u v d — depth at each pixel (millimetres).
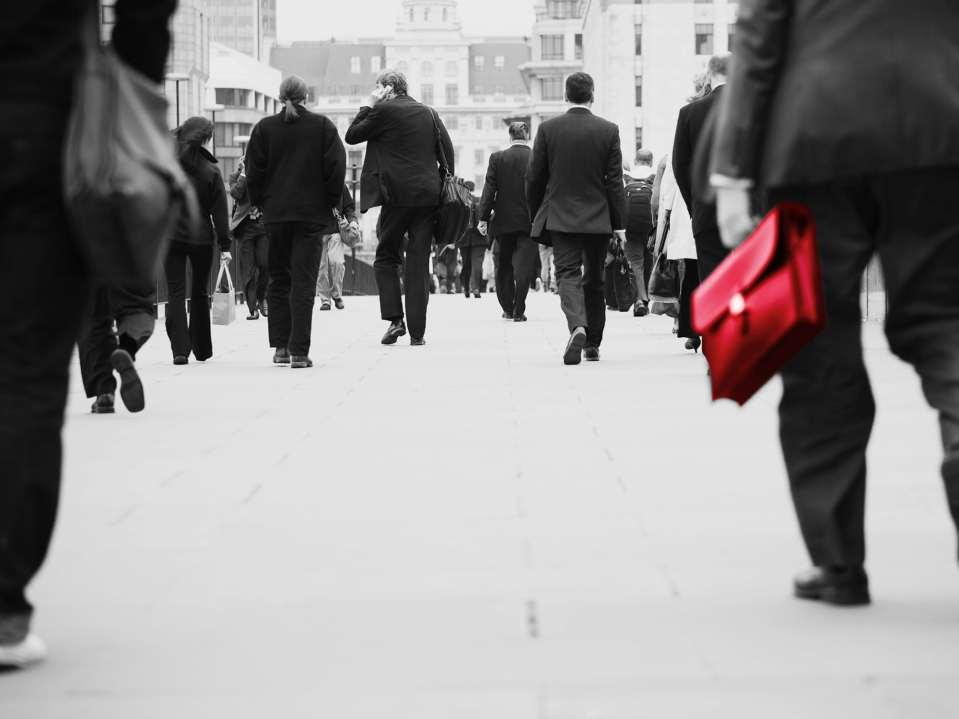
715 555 5031
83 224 3729
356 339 15508
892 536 5227
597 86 99062
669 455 7203
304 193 11914
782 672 3674
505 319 19156
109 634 4172
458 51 180000
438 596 4547
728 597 4453
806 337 4000
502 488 6391
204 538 5457
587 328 12438
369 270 41312
